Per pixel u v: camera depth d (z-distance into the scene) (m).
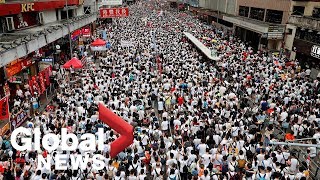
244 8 53.16
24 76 24.55
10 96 22.25
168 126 16.72
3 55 17.20
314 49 32.19
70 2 39.44
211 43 41.72
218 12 61.97
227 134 14.64
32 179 11.27
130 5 134.00
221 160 12.78
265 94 20.88
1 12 23.00
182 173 12.59
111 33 50.62
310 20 33.81
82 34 38.50
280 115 17.80
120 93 19.83
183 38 46.47
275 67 28.45
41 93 22.56
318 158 14.83
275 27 39.44
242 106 19.69
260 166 11.79
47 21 33.22
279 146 14.16
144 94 20.55
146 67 28.19
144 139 14.08
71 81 24.47
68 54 36.50
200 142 14.09
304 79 26.14
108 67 28.23
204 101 18.70
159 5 135.62
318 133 14.94
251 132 15.13
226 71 26.98
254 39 46.78
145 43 40.81
